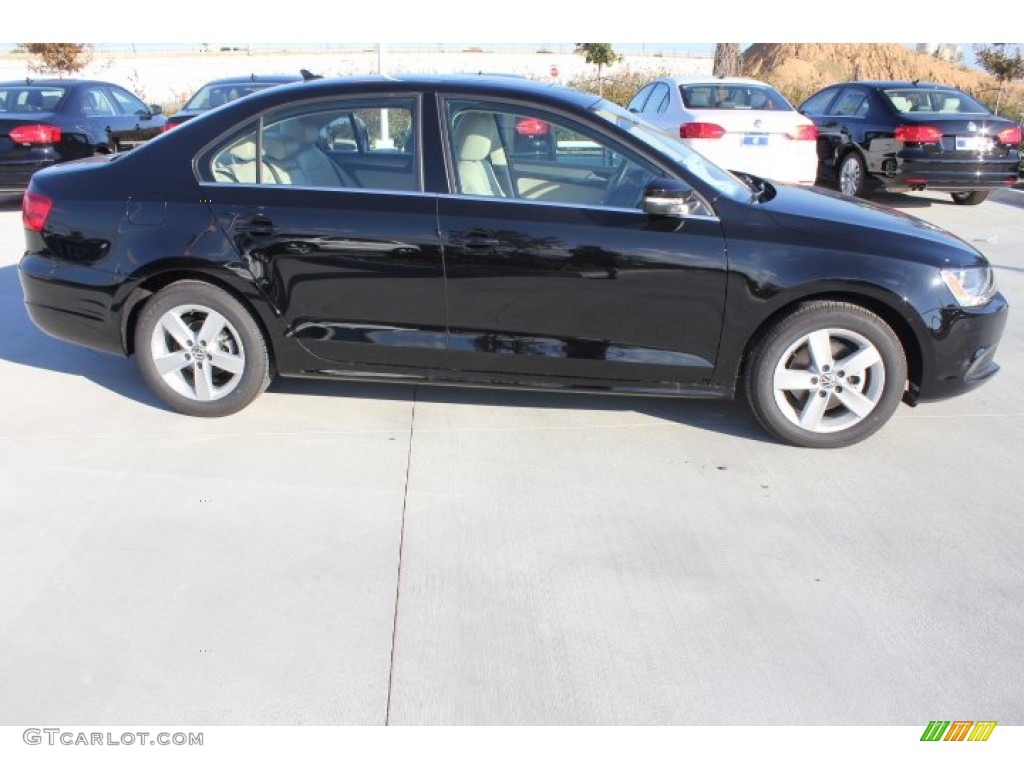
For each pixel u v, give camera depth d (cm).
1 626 286
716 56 1664
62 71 2269
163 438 418
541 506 361
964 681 266
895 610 297
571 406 461
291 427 431
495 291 402
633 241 390
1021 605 300
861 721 251
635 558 326
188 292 420
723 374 406
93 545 330
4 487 370
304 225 405
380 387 482
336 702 256
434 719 250
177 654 274
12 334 564
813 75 3597
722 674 267
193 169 418
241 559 322
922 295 387
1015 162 972
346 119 412
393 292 407
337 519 349
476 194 405
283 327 419
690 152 448
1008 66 1464
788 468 396
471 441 419
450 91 408
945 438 428
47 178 438
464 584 309
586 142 402
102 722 249
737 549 332
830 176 1102
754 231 390
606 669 269
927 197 1134
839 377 402
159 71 2930
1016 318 609
